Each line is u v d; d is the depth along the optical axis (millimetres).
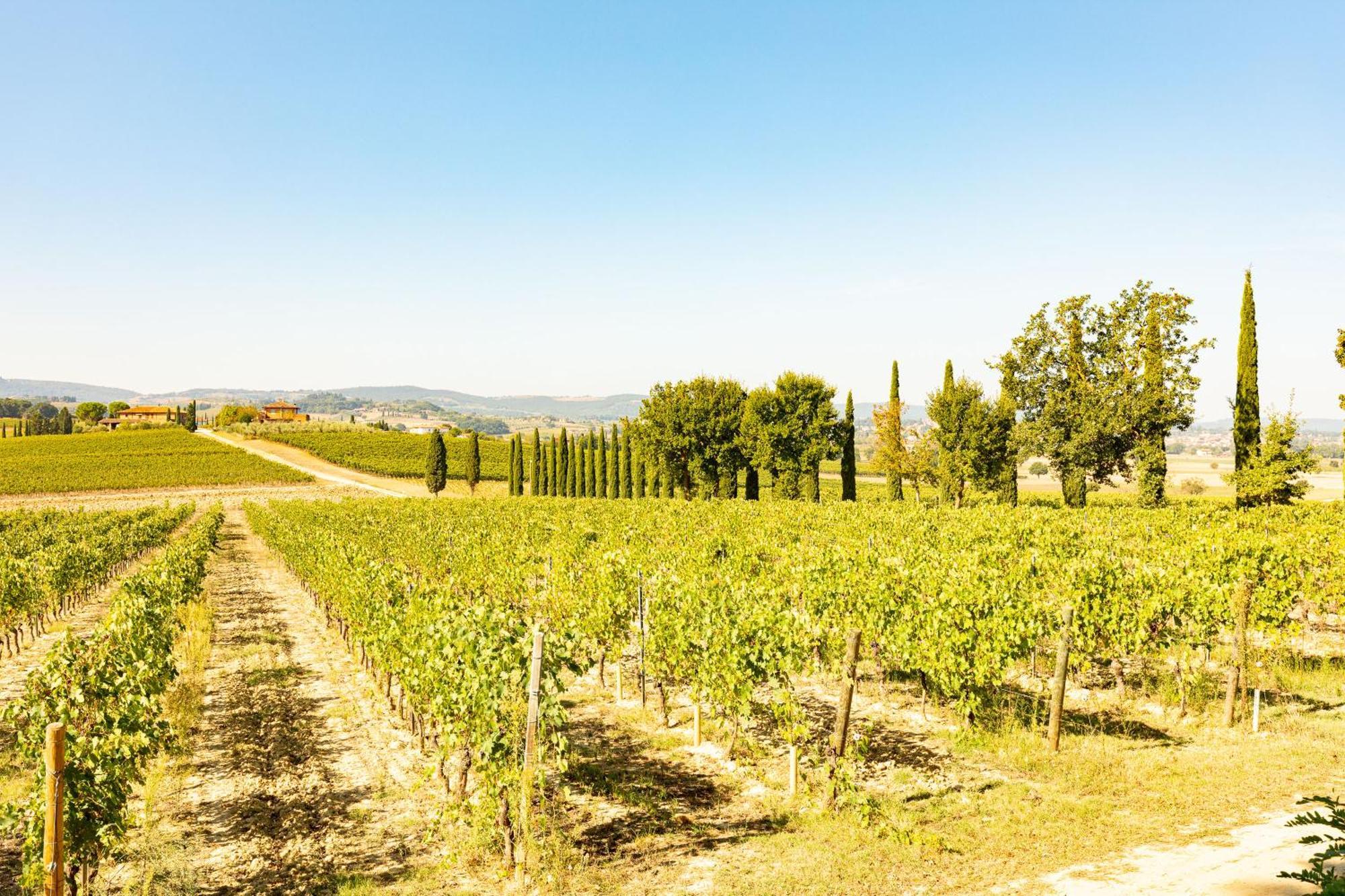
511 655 8047
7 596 15375
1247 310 34844
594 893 6531
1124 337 39156
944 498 45094
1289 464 29641
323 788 9055
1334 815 4699
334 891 6836
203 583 25281
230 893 6820
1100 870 6422
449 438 132125
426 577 23234
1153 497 37594
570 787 8922
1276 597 12656
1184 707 10766
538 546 22234
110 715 7754
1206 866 6367
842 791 8000
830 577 14531
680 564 17156
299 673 14250
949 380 44875
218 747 10414
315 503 50656
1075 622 11148
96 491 77375
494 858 7375
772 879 6617
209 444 113688
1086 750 9445
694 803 8422
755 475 53938
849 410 50188
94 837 6629
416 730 10617
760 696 12195
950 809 7879
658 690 11641
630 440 57844
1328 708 10852
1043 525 23047
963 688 10562
